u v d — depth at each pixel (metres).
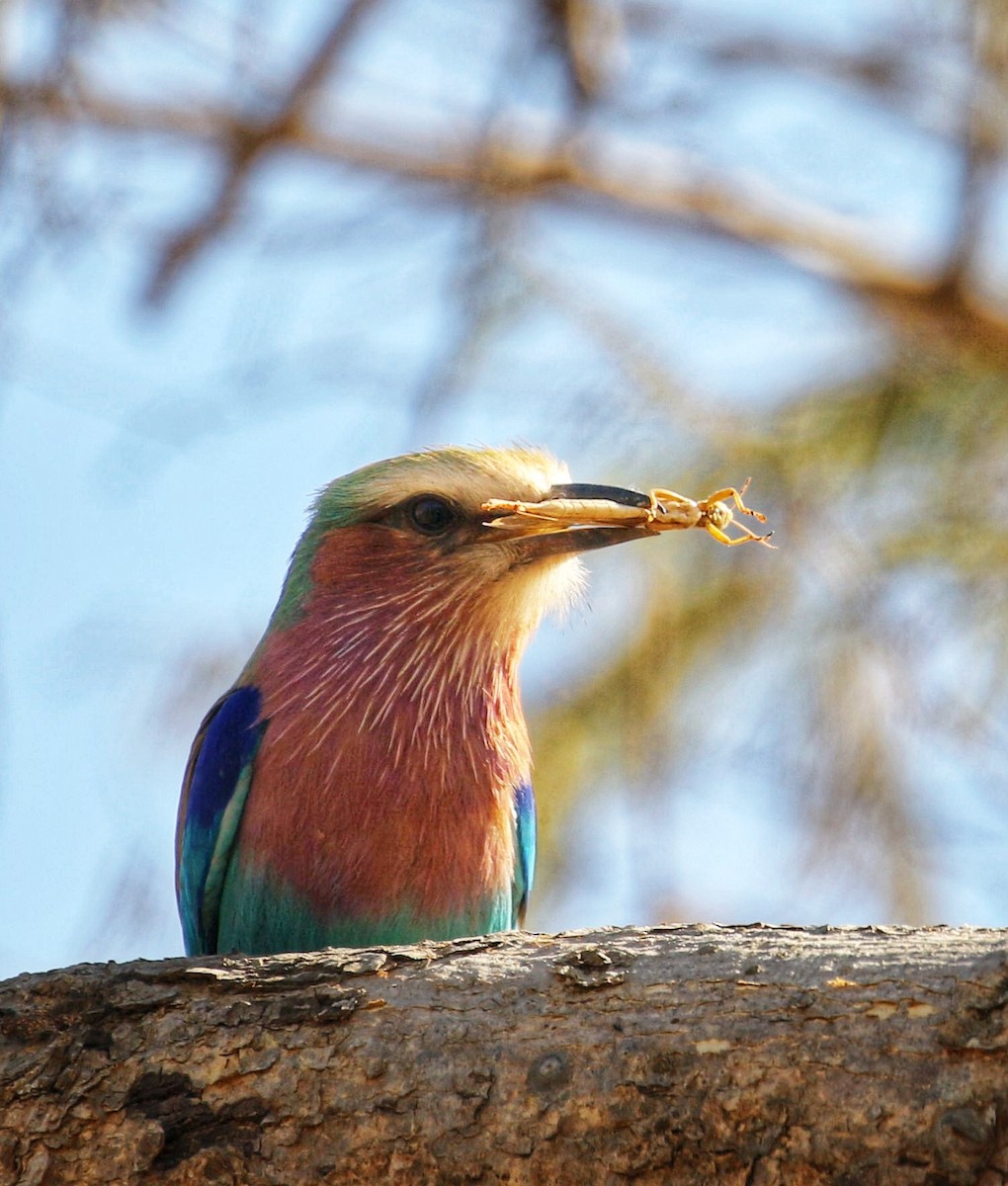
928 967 7.06
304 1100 7.45
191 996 7.76
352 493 11.37
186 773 11.95
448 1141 7.27
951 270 15.54
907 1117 6.79
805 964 7.24
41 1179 7.51
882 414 14.38
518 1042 7.37
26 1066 7.66
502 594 11.05
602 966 7.48
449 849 10.63
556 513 11.09
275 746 10.75
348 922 10.54
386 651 10.86
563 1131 7.18
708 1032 7.15
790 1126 6.93
